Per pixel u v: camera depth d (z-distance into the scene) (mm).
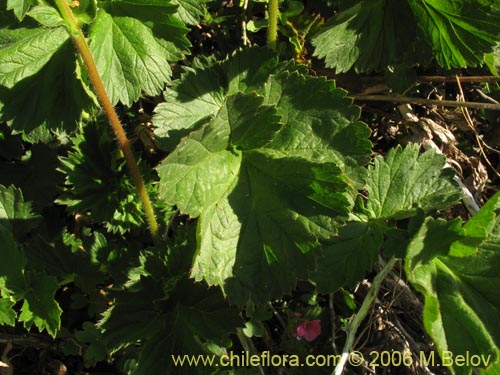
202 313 299
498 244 286
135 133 377
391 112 404
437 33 346
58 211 360
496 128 415
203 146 271
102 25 303
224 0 396
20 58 303
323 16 385
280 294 280
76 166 327
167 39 304
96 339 325
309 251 276
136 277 305
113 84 305
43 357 354
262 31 404
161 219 339
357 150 297
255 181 288
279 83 307
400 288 361
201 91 327
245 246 282
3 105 305
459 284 283
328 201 276
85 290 325
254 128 282
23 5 248
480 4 323
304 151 298
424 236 277
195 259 268
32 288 305
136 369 290
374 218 326
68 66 307
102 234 329
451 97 413
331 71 386
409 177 331
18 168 354
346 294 362
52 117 311
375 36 349
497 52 374
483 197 409
